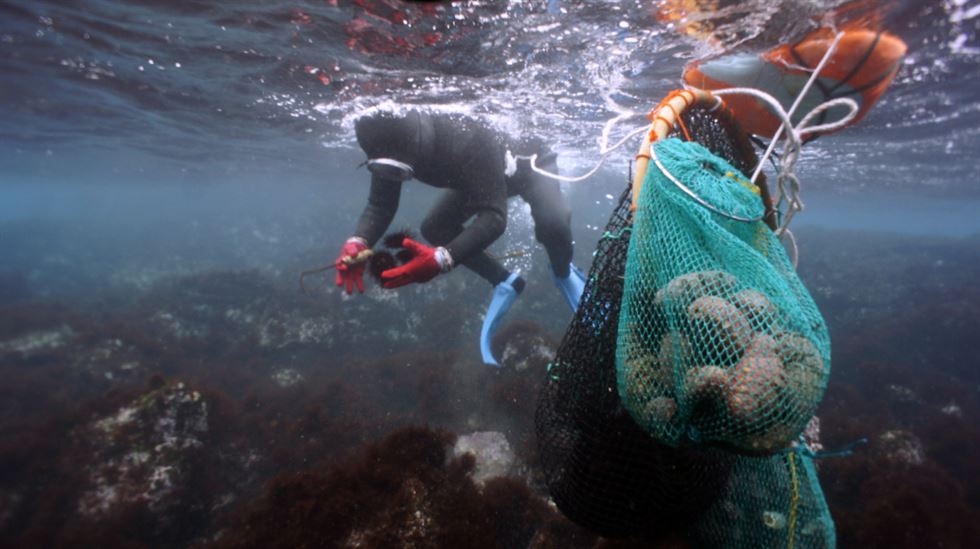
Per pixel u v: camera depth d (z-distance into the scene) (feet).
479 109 29.45
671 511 6.17
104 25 24.16
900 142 45.44
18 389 41.45
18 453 25.93
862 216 223.71
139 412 25.29
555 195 18.49
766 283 5.14
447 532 16.29
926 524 20.58
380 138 13.69
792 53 8.96
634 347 5.41
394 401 38.96
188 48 26.55
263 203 341.82
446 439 20.44
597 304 6.77
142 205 404.77
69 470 23.67
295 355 50.72
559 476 7.19
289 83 30.66
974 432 36.47
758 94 6.86
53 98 42.50
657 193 5.70
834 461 25.66
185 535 23.80
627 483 6.08
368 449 19.65
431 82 25.16
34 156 92.22
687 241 5.40
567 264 19.66
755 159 7.73
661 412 5.05
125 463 23.72
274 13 19.98
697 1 15.46
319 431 32.32
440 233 18.16
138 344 51.24
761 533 6.79
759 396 4.38
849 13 15.48
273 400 38.19
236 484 27.37
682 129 6.87
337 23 19.65
